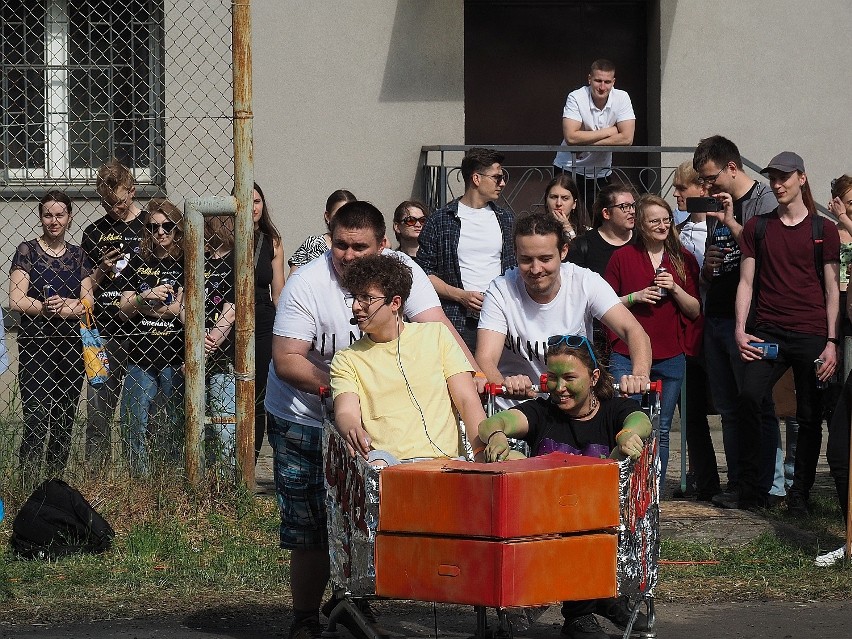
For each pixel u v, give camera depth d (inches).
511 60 571.8
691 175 439.8
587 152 528.1
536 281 277.7
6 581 317.1
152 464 376.5
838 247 389.7
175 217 408.2
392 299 243.9
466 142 570.3
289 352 258.8
